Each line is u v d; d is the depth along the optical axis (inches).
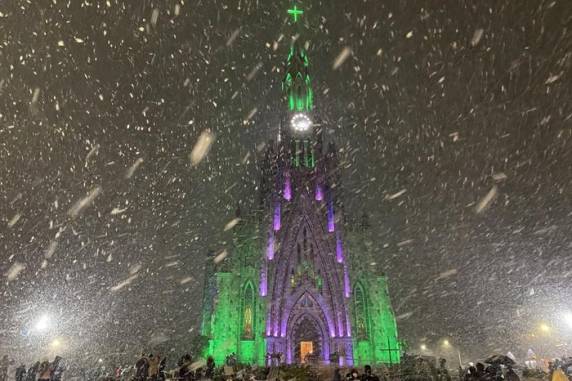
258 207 3161.9
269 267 2906.0
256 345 2647.6
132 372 1569.9
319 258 2992.1
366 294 2883.9
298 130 3582.7
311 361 2536.9
